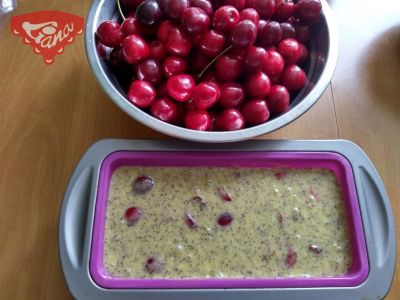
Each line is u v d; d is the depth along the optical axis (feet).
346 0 1.36
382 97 1.19
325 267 0.91
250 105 0.97
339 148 1.01
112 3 1.08
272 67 0.99
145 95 0.94
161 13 0.99
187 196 0.98
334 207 0.99
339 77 1.22
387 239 0.91
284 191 1.00
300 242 0.94
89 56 0.95
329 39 1.03
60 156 1.06
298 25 1.07
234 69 0.98
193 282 0.85
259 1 1.04
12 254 0.94
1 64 1.20
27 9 1.30
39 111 1.12
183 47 0.97
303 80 1.02
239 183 1.00
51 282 0.91
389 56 1.27
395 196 1.03
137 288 0.84
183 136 0.88
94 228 0.90
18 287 0.91
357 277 0.87
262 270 0.91
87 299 0.83
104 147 0.99
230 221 0.96
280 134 1.11
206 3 1.00
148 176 1.00
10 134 1.09
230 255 0.92
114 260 0.91
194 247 0.93
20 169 1.04
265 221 0.96
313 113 1.15
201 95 0.92
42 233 0.97
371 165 0.99
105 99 1.15
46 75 1.19
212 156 0.99
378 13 1.35
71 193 0.92
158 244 0.93
